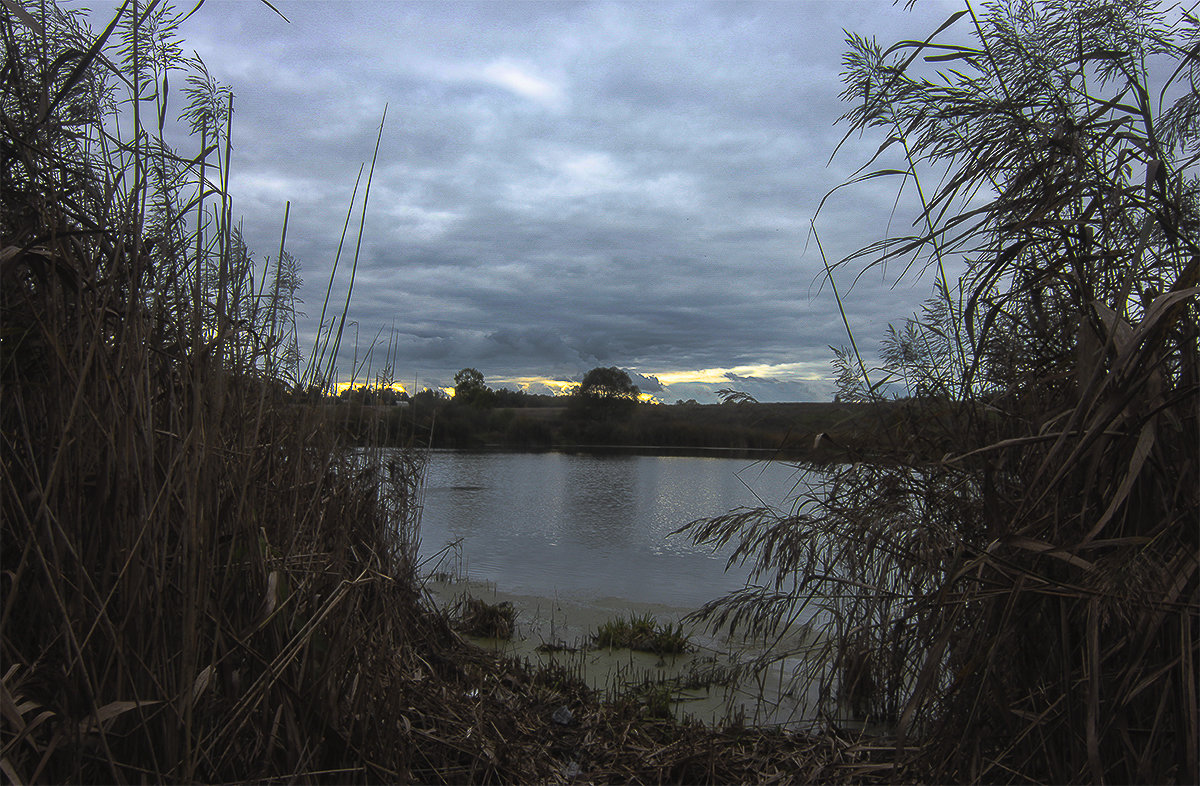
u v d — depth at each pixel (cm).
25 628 158
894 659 277
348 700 211
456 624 586
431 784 245
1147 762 155
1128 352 132
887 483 267
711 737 321
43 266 159
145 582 165
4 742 144
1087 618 166
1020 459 198
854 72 236
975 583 189
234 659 189
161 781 153
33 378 171
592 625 669
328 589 222
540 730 326
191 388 186
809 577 331
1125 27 215
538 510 1577
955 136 221
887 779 252
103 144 185
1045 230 202
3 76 172
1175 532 154
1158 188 178
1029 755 183
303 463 263
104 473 161
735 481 2194
